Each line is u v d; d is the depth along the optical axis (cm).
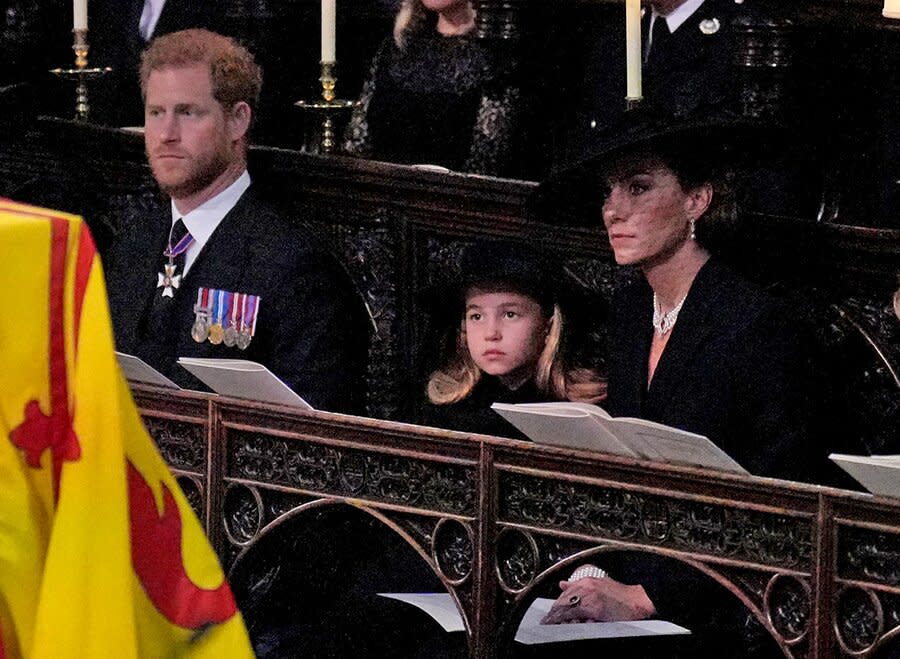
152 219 1548
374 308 1534
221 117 1488
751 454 1233
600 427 1001
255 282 1476
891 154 1703
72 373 534
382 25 2127
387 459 1070
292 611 1353
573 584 1230
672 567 1208
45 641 525
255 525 1129
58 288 536
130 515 555
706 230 1259
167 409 1148
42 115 1936
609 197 1270
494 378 1414
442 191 1480
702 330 1240
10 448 536
